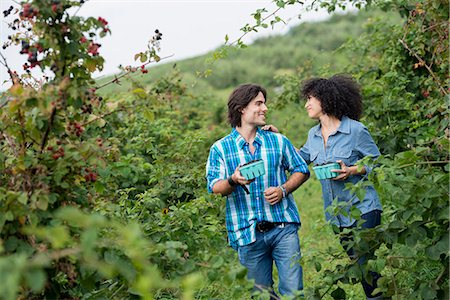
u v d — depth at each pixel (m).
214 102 12.59
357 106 5.14
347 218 4.88
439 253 4.04
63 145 3.72
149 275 3.06
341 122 5.05
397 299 4.18
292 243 4.77
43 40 3.57
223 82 22.38
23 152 3.74
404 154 4.09
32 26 3.67
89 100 3.64
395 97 6.75
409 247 4.37
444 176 3.98
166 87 8.77
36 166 3.59
